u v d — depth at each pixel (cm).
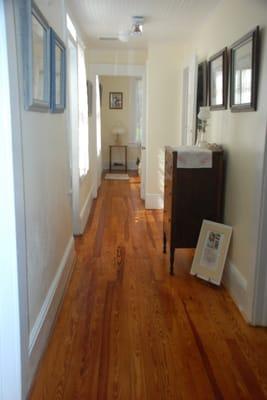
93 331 235
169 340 226
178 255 373
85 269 335
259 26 233
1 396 162
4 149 147
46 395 179
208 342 225
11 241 154
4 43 139
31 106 180
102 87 923
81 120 457
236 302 273
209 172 311
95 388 185
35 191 200
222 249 302
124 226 473
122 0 330
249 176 254
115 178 843
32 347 189
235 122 284
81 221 439
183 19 388
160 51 523
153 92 536
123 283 306
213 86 349
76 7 351
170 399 179
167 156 340
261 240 233
